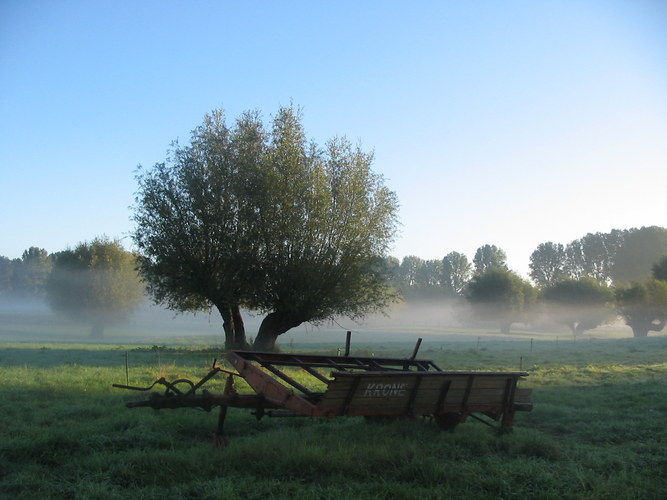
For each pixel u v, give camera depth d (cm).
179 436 966
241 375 986
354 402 811
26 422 1063
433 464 778
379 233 3272
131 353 3058
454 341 5791
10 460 803
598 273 13738
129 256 7544
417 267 16325
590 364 2598
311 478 752
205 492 670
